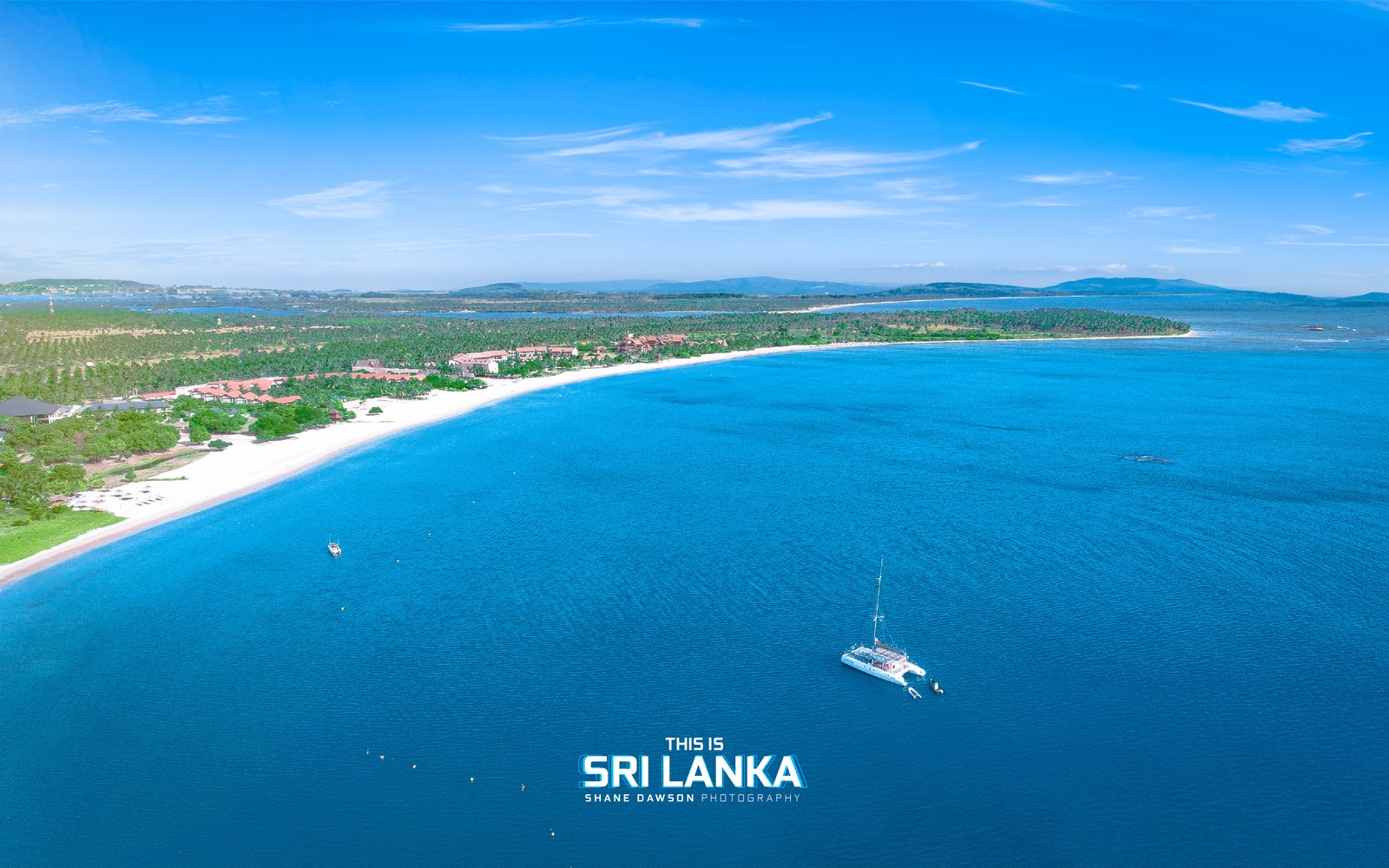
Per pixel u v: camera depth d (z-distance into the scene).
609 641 101.56
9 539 139.50
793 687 90.88
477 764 78.00
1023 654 97.50
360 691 90.50
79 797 73.69
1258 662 95.31
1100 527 145.75
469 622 107.50
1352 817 70.50
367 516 155.12
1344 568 124.69
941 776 75.75
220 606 113.56
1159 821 70.06
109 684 92.44
